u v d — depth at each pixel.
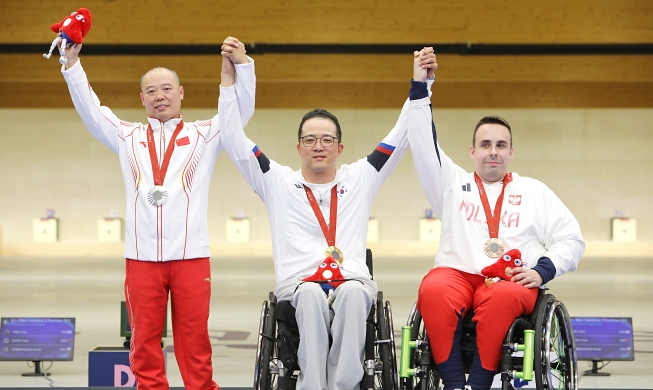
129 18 17.38
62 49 4.80
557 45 17.84
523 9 17.38
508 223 4.95
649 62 18.25
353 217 4.88
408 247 20.45
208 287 4.86
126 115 20.17
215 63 18.36
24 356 6.72
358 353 4.33
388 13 17.50
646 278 15.09
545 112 20.62
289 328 4.62
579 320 6.77
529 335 4.36
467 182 5.08
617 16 17.22
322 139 4.81
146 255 4.75
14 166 20.75
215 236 20.89
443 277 4.72
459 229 4.96
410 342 4.55
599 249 20.33
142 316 4.78
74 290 13.17
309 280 4.66
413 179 20.88
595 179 20.66
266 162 4.99
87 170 20.78
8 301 11.75
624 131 20.62
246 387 6.20
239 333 8.90
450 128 20.56
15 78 18.52
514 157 20.66
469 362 4.86
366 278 4.73
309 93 20.70
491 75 18.75
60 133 20.75
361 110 20.69
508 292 4.49
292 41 17.47
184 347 4.83
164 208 4.75
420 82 4.89
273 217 4.94
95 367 5.77
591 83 20.56
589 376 6.74
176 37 17.44
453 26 17.48
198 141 4.90
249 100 4.83
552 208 5.00
